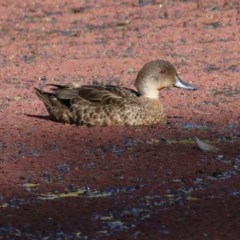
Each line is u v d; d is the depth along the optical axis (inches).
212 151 580.4
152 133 623.8
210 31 975.6
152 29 995.9
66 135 622.5
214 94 742.5
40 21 1052.5
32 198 505.0
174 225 464.4
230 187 516.7
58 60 883.4
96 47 931.3
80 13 1084.5
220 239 446.6
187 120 660.7
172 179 530.3
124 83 786.8
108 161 563.5
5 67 860.0
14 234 456.8
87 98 645.9
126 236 451.5
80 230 460.4
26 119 672.4
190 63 855.7
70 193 512.4
